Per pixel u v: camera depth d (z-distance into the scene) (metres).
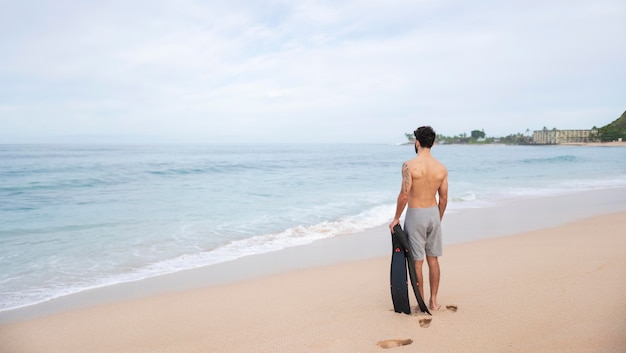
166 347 3.68
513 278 5.12
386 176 23.91
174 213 11.48
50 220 10.40
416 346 3.32
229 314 4.45
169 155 51.62
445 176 3.98
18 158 40.09
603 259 5.84
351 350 3.33
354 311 4.29
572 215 10.96
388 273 5.99
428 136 3.98
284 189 17.23
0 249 7.67
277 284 5.54
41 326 4.29
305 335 3.72
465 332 3.54
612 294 4.28
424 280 5.29
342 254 7.30
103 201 13.61
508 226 9.52
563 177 23.45
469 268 5.72
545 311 3.90
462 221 10.26
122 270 6.45
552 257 6.14
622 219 10.03
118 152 62.62
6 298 5.21
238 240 8.45
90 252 7.50
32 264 6.77
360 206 12.78
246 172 26.27
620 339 3.18
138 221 10.32
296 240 8.47
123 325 4.26
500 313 3.93
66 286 5.69
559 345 3.15
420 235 4.01
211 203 13.34
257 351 3.44
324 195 15.41
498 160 44.19
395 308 4.08
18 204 12.89
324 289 5.24
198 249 7.73
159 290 5.44
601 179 22.16
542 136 193.25
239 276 6.01
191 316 4.45
